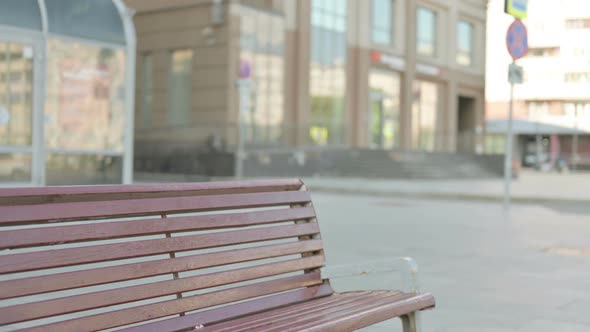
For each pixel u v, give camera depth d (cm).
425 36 4109
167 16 2900
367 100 3500
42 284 245
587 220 1314
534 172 4728
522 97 4581
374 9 3634
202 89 2788
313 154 2927
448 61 4291
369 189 2100
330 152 3016
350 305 322
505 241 949
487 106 4734
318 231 372
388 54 3697
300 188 377
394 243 892
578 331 462
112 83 1262
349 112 3412
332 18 3288
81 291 539
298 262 354
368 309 309
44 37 1158
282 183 362
